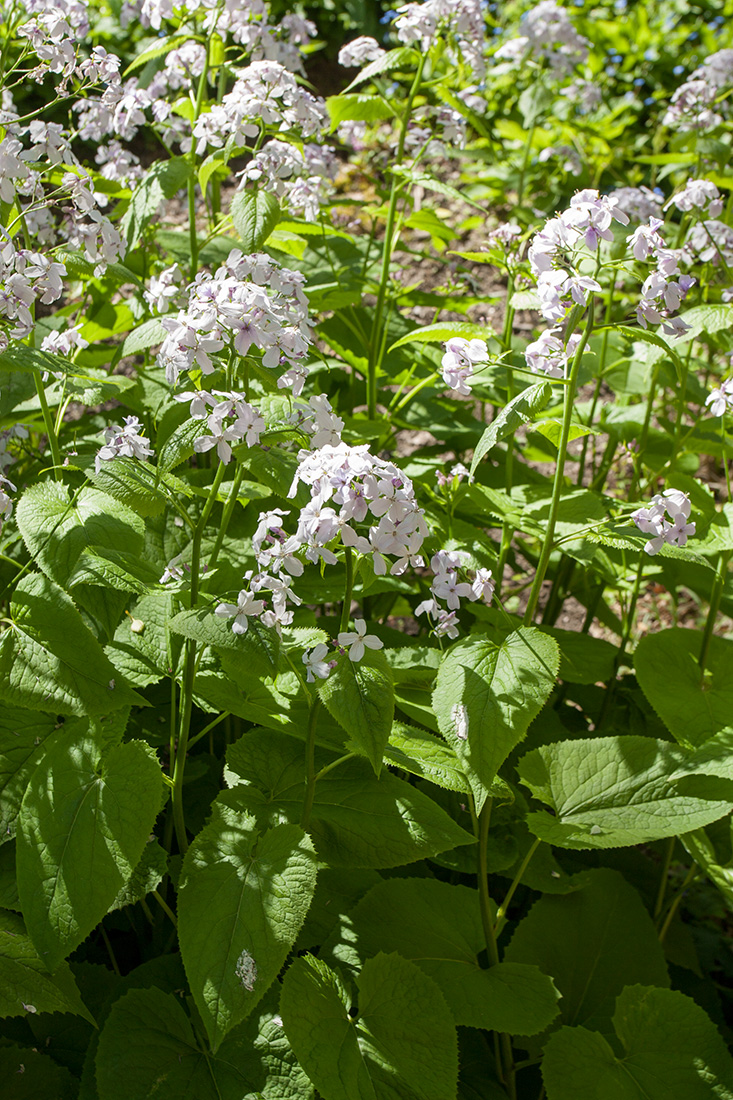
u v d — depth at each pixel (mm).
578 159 5027
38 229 3176
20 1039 2305
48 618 2066
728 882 2744
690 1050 2383
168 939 2486
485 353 2168
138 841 1947
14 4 2668
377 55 3799
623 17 9070
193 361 1903
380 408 5156
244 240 2842
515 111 7922
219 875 2010
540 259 2006
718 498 5891
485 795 1967
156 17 3236
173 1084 1984
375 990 2174
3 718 2344
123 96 3289
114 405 4738
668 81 8602
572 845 2355
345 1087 1942
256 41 3379
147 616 2527
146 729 2787
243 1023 2123
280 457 2045
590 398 5961
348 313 4180
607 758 2621
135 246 3137
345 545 1782
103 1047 2008
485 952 2443
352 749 2234
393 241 3805
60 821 1993
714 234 3326
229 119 2984
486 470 3980
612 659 3381
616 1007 2477
